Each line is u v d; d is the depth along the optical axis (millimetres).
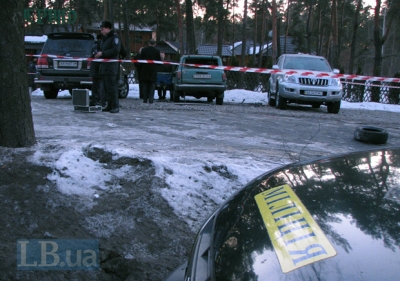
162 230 3627
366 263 1215
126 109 10305
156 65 11953
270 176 2148
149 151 5004
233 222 1793
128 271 3271
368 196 1587
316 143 6801
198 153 5172
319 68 13195
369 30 64562
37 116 8180
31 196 3779
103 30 8609
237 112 11070
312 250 1333
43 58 11797
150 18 46062
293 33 48281
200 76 12977
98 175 4152
